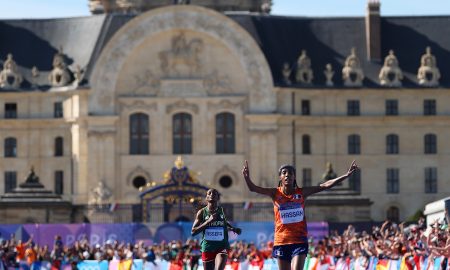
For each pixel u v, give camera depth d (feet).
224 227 199.82
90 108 623.77
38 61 647.15
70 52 645.92
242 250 405.59
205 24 629.92
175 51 629.92
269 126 629.92
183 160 630.33
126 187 626.64
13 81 638.12
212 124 631.15
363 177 641.81
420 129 644.27
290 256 179.01
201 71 631.56
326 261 330.54
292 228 179.22
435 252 247.09
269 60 643.86
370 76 647.15
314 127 638.12
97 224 472.85
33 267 382.01
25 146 637.30
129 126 628.28
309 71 639.76
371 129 642.22
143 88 629.51
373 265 287.89
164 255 413.80
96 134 623.77
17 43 653.71
